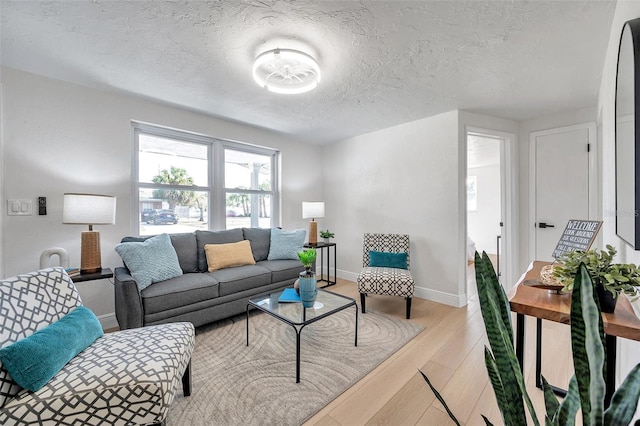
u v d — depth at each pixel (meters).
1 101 2.05
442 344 2.17
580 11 1.47
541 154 3.17
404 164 3.45
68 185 2.34
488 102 2.74
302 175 4.34
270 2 1.43
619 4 1.37
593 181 2.83
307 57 1.84
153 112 2.81
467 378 1.75
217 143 3.42
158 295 2.10
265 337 2.28
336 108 2.93
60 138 2.31
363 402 1.54
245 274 2.70
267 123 3.45
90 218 2.07
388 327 2.46
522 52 1.86
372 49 1.83
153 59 1.98
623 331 0.88
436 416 1.44
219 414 1.44
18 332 1.16
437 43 1.77
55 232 2.28
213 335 2.32
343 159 4.24
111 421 1.07
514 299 1.15
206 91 2.51
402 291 2.65
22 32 1.68
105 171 2.53
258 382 1.69
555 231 3.07
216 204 3.43
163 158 3.03
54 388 1.04
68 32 1.69
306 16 1.53
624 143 1.14
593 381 0.50
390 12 1.49
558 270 1.09
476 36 1.69
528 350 2.08
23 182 2.15
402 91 2.48
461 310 2.88
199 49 1.86
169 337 1.41
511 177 3.27
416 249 3.34
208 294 2.38
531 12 1.48
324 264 4.54
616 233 1.37
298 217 4.30
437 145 3.12
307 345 2.14
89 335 1.33
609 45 1.73
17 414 0.98
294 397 1.56
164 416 1.14
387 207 3.65
